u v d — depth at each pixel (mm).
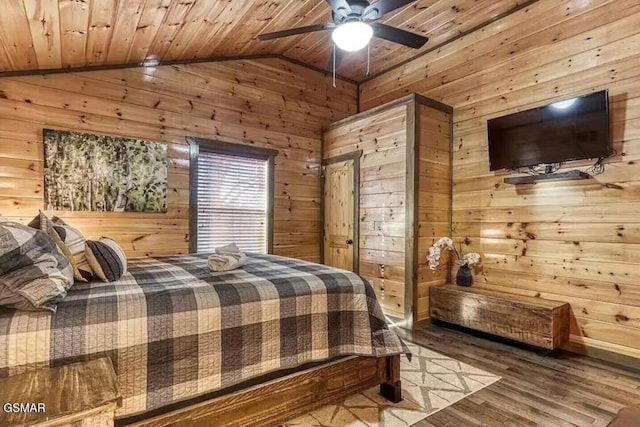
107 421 1133
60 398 1129
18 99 3340
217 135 4492
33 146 3404
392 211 4211
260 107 4848
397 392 2340
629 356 2947
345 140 4965
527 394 2449
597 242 3152
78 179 3592
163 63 4105
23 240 1564
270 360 1912
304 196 5254
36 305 1443
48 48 2932
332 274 2346
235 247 2910
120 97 3848
